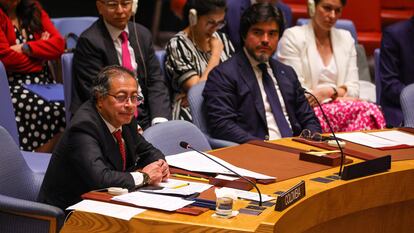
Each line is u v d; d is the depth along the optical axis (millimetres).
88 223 6699
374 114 13078
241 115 11312
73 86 11734
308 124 11734
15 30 13273
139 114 12094
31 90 12789
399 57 14266
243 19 11422
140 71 12180
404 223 9148
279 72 11766
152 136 9375
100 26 11820
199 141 9859
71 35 14516
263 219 6562
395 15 20234
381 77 14352
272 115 11531
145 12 22438
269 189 7715
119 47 11961
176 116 12789
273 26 11289
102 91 8250
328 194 7785
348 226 8445
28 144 12656
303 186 7348
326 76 13844
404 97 12086
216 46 13211
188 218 6539
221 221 6488
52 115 12727
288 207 6941
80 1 21031
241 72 11375
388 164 8742
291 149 9562
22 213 7934
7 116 11164
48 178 8320
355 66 14164
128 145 8633
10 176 8719
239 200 7152
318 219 7641
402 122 12938
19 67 13000
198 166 8391
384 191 8586
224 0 12914
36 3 13531
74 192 8164
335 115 13031
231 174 8078
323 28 13758
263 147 9656
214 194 7355
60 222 7871
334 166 8820
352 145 10055
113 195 7113
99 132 8141
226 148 9492
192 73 12812
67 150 8086
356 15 19656
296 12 19688
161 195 7137
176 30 23109
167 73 13078
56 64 13828
